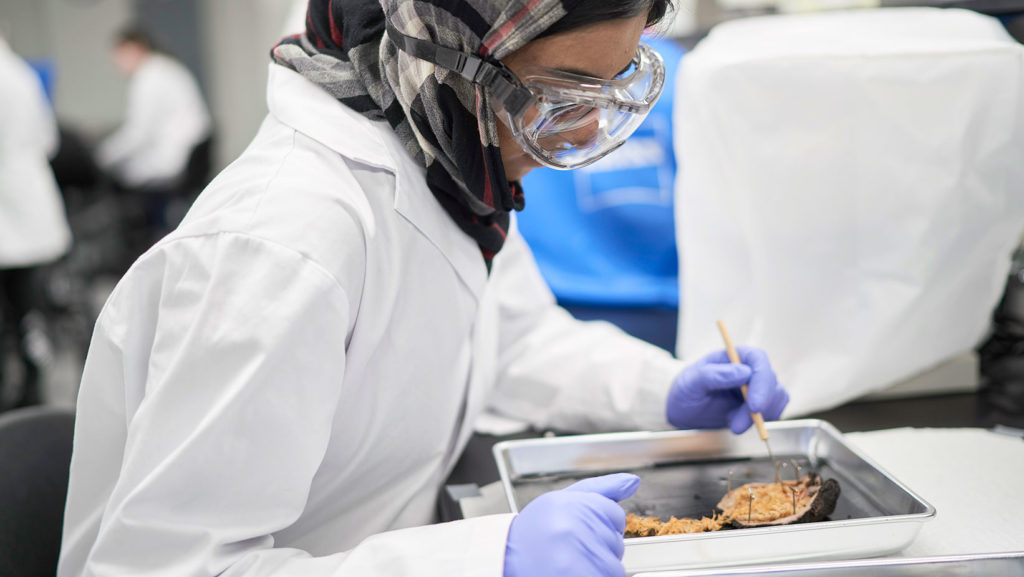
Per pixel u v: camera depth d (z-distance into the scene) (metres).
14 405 3.58
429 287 0.94
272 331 0.76
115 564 0.74
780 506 0.91
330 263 0.80
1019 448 1.08
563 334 1.33
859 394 1.26
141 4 6.89
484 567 0.73
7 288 3.62
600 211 1.79
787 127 1.18
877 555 0.81
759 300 1.27
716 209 1.30
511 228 1.27
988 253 1.21
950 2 1.31
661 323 1.74
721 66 1.19
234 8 6.48
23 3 7.16
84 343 4.14
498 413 1.33
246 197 0.83
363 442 0.94
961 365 1.30
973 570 0.70
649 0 0.75
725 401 1.14
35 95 3.66
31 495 1.04
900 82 1.13
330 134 0.89
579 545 0.73
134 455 0.76
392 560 0.76
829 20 1.29
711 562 0.79
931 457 1.06
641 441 1.07
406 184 0.91
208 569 0.73
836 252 1.22
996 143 1.13
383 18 0.88
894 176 1.17
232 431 0.74
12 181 3.46
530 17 0.72
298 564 0.77
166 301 0.80
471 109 0.81
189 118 5.68
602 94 0.78
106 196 5.18
